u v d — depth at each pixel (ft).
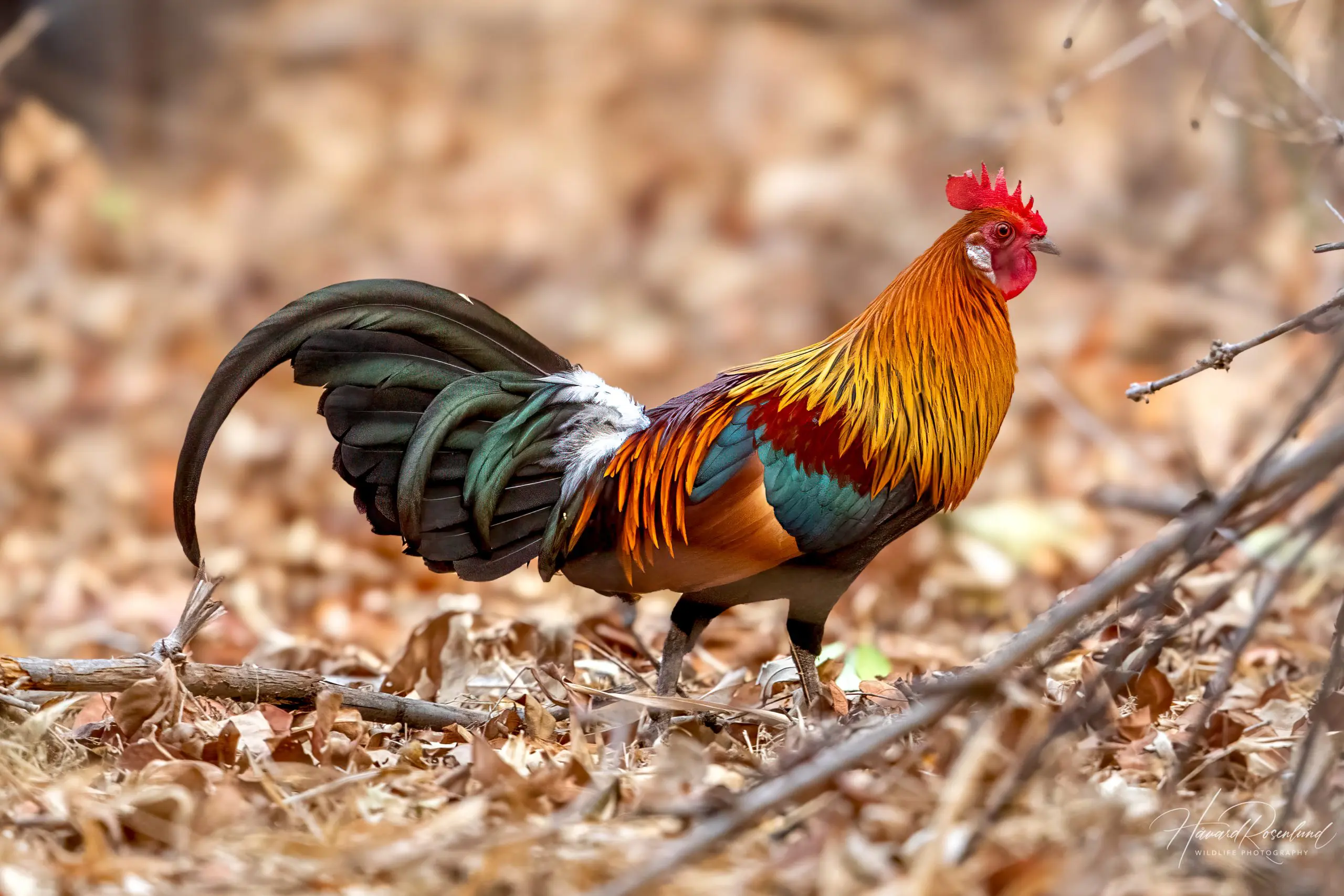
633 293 72.95
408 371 25.12
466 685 27.32
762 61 87.92
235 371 23.45
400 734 24.00
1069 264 66.95
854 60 86.99
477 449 25.44
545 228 79.00
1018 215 25.95
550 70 90.99
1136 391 20.75
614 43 91.81
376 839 18.01
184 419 62.03
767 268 72.74
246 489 54.54
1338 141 26.02
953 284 25.79
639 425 25.76
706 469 24.17
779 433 24.06
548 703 25.75
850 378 24.68
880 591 40.81
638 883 14.99
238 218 81.10
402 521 25.00
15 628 40.75
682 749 20.03
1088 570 40.75
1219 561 34.30
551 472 25.93
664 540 24.57
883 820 17.67
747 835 17.51
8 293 71.67
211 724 22.95
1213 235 63.82
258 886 16.84
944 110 81.25
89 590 43.52
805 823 17.71
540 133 86.38
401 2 97.14
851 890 16.01
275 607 41.45
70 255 75.46
